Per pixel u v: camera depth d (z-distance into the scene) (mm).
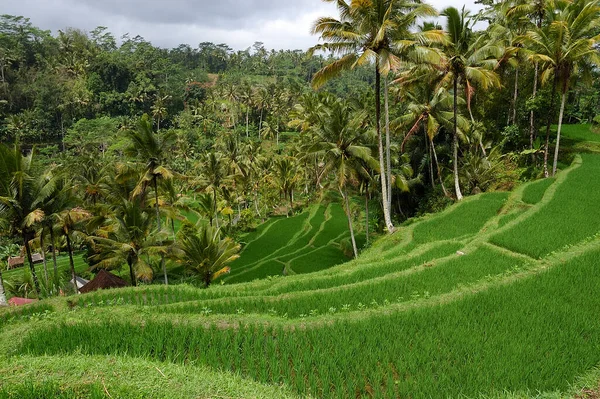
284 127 109125
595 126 42500
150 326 9992
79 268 42781
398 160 32719
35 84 84688
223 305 12805
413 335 9438
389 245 22875
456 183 29938
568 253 14672
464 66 26844
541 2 31922
